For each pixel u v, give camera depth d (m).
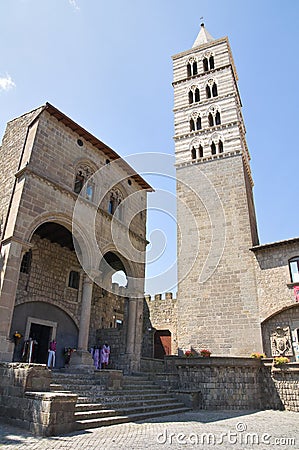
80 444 7.86
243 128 37.91
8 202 18.36
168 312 32.88
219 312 26.45
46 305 23.22
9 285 15.87
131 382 17.50
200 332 26.59
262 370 19.28
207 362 18.19
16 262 16.45
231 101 34.72
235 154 31.83
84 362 18.16
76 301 25.33
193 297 27.95
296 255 24.44
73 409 9.65
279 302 24.06
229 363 18.34
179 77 39.81
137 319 24.25
